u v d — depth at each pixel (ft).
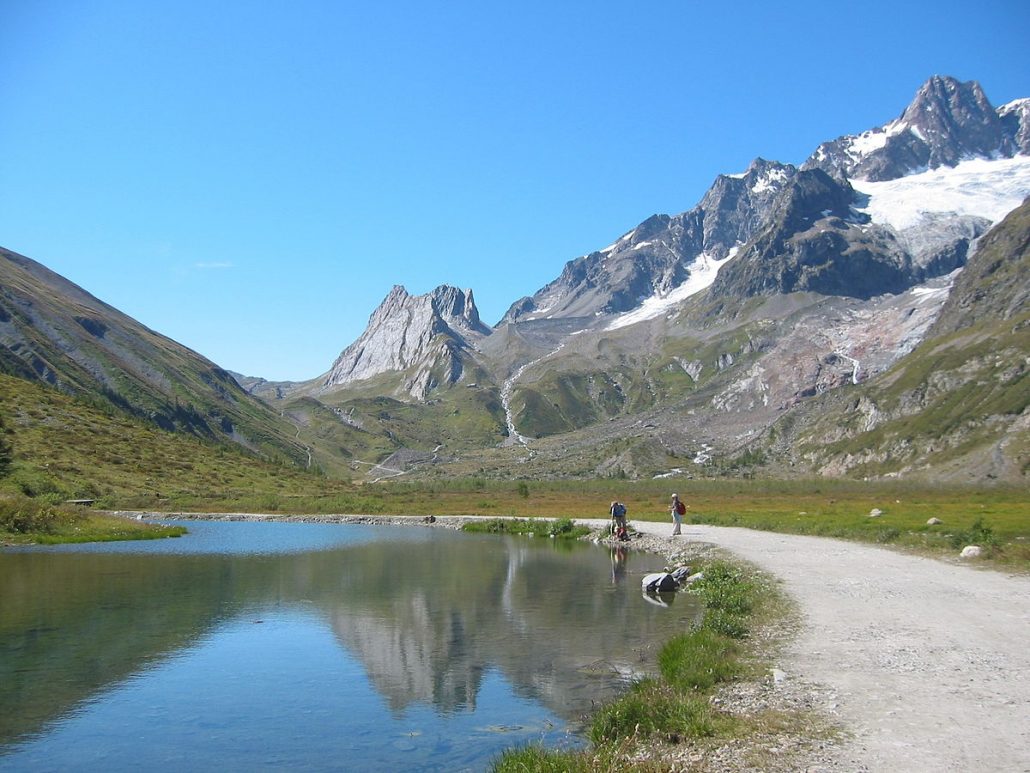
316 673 84.48
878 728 50.52
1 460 382.01
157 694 77.10
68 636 103.35
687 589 136.77
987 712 52.90
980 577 123.24
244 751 61.36
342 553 214.48
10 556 195.62
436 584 151.64
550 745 59.67
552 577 161.27
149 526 281.74
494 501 479.82
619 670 82.38
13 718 70.08
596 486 652.89
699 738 51.55
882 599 101.86
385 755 60.08
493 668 85.25
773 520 264.11
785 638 79.97
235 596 136.36
